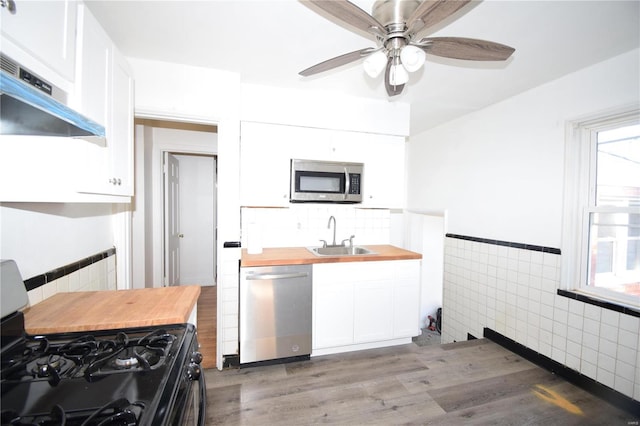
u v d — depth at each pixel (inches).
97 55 49.7
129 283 87.5
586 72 79.2
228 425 62.4
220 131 85.1
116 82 58.8
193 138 143.5
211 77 83.4
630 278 73.7
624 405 69.1
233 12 57.7
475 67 79.7
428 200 144.2
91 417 24.1
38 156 39.2
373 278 96.0
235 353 86.4
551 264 86.8
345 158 105.5
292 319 87.7
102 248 76.3
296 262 87.4
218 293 85.6
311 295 89.5
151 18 59.7
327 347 92.0
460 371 84.6
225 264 85.7
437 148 137.8
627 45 68.1
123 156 63.0
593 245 82.0
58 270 55.9
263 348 85.7
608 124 77.6
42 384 29.7
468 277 117.4
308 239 113.6
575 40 66.0
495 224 106.3
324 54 74.7
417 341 143.0
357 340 95.1
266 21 60.6
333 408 68.1
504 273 101.5
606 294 77.4
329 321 91.9
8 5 29.3
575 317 80.0
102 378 30.6
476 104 108.3
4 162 36.1
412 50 49.4
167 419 24.9
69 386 29.4
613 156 77.9
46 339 36.1
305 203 101.7
